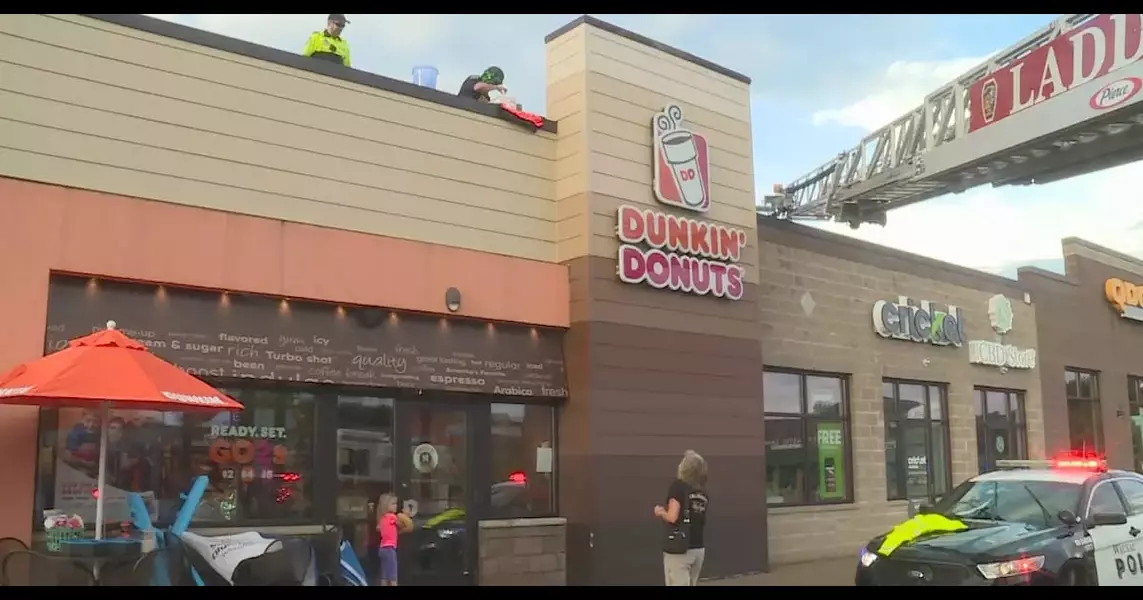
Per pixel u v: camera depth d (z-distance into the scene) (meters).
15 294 8.52
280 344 9.99
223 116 9.93
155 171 9.44
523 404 11.99
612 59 12.72
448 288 11.25
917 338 17.94
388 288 10.78
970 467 18.89
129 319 9.13
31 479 8.39
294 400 10.18
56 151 8.92
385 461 10.77
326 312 10.39
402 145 11.17
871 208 19.83
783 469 15.31
